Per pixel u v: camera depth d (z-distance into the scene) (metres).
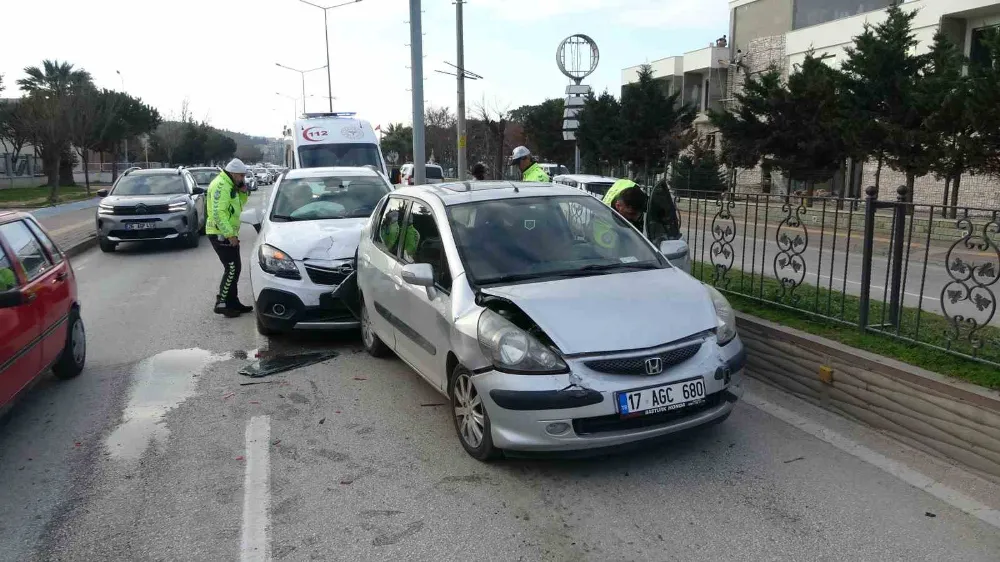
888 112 16.47
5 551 3.54
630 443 3.95
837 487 3.94
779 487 3.96
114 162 45.66
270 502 3.97
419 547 3.49
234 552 3.49
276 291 6.90
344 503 3.94
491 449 4.23
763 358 5.54
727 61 32.09
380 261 6.05
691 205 7.93
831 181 24.03
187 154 60.69
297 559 3.42
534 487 4.07
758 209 6.59
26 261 5.43
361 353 6.86
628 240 5.20
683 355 4.07
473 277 4.62
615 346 3.95
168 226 14.77
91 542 3.62
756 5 31.11
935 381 4.18
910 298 6.86
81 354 6.44
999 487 3.85
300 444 4.76
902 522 3.58
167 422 5.20
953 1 21.30
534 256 4.84
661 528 3.60
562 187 5.71
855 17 25.05
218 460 4.54
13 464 4.54
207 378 6.21
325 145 16.61
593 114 28.75
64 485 4.24
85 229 18.02
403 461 4.45
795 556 3.33
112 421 5.24
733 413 4.98
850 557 3.31
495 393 4.01
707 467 4.23
